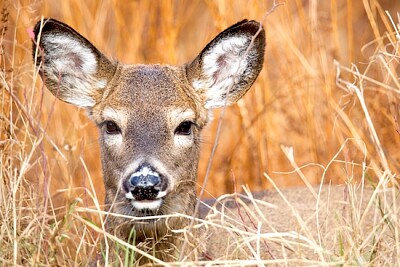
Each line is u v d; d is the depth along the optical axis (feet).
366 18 64.49
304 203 46.47
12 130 43.21
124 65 41.57
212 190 55.31
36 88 50.29
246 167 55.67
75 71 41.70
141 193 37.32
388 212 38.55
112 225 39.63
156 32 59.16
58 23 41.39
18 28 51.83
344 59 61.16
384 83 46.55
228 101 42.80
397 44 43.73
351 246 35.86
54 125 52.13
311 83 55.93
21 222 40.81
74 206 38.27
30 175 47.57
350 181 41.39
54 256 36.91
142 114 39.32
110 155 39.55
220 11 57.11
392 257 37.19
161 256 39.45
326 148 54.54
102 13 58.85
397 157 52.95
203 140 42.88
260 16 57.52
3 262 36.68
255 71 42.83
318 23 58.65
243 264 35.68
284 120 56.54
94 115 41.09
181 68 41.73
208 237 41.39
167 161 38.63
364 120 53.36
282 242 37.47
